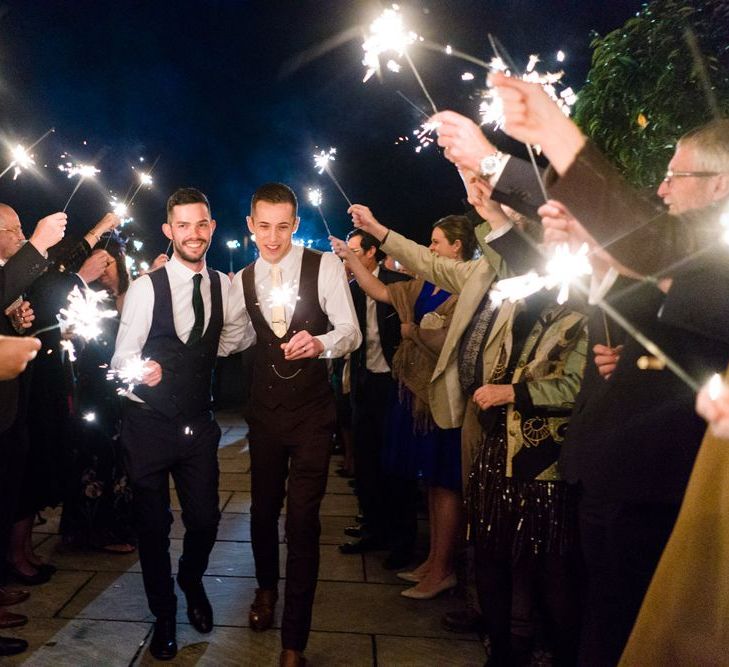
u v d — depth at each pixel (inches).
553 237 60.2
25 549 155.7
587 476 75.2
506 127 55.3
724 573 52.2
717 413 44.8
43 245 113.0
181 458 129.6
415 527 171.3
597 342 84.5
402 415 157.6
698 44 104.2
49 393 154.3
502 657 112.5
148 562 126.6
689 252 55.9
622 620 72.2
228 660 124.6
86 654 125.9
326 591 155.2
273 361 130.0
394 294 160.4
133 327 128.8
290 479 126.4
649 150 103.3
